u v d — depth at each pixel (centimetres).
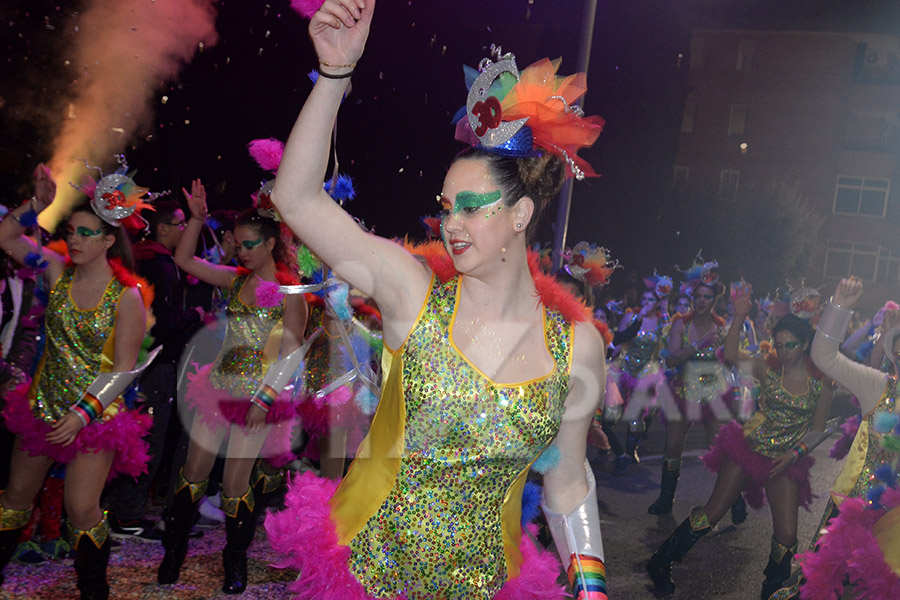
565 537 252
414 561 225
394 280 224
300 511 233
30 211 430
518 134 222
